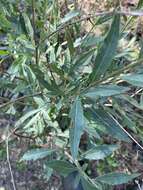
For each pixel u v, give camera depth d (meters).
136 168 0.45
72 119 0.24
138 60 0.21
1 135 0.45
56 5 0.35
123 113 0.34
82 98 0.27
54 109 0.34
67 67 0.32
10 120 0.43
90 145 0.35
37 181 0.45
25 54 0.33
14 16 0.35
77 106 0.24
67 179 0.38
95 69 0.22
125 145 0.46
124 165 0.45
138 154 0.46
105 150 0.26
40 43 0.30
